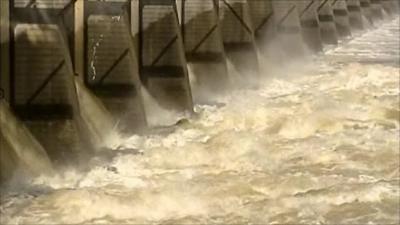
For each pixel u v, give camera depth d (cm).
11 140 2142
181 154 2422
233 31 4141
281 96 3725
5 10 2288
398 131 2820
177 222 1755
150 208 1870
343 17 7756
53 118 2298
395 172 2259
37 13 2322
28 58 2303
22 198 1914
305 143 2623
